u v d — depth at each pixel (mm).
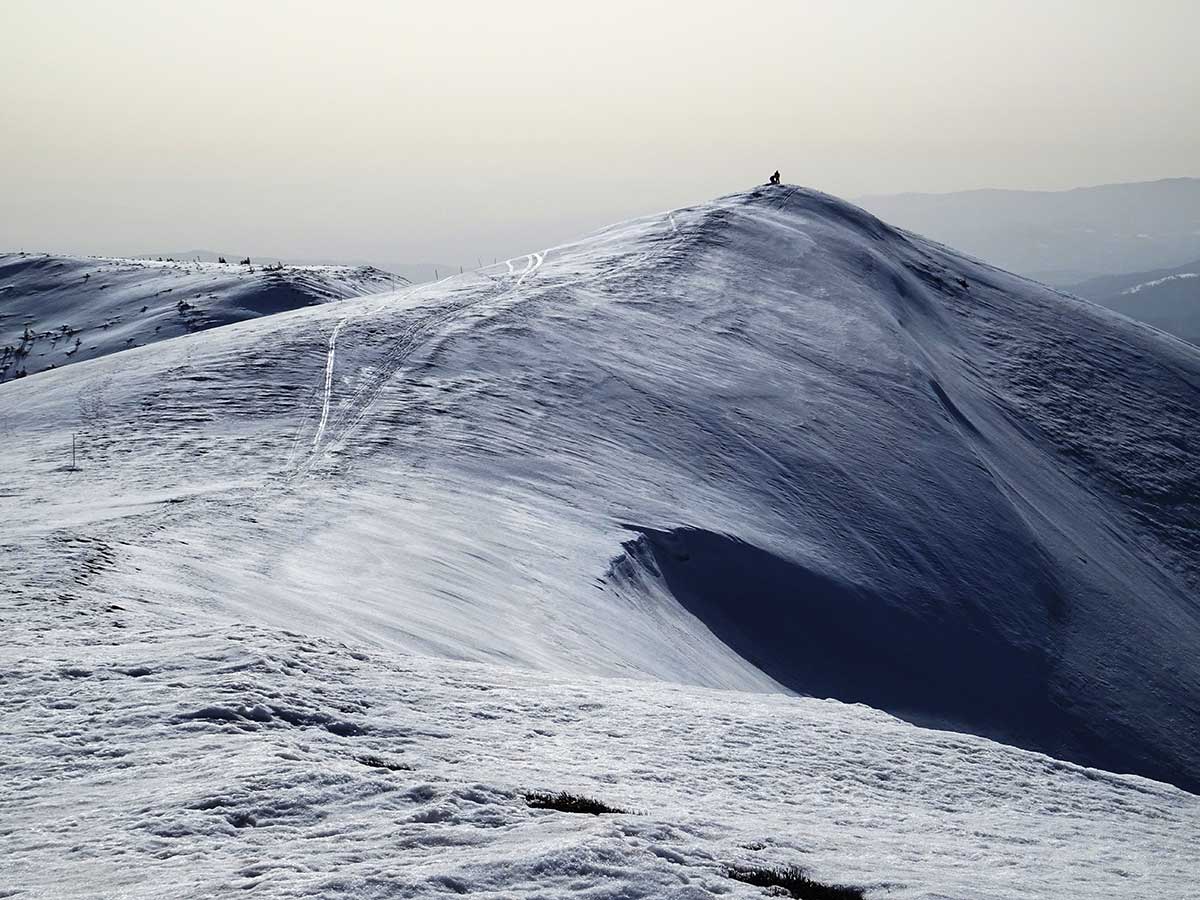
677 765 14492
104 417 46750
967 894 9578
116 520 28688
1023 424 80688
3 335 138375
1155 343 104000
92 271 163500
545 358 60812
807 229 103375
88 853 8227
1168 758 47312
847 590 46781
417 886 7457
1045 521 64750
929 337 89375
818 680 42031
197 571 24031
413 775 10727
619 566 38531
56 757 10859
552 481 44938
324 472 39406
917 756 18422
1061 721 46781
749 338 74625
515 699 16969
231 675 14195
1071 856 13055
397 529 33688
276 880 7508
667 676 30734
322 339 60125
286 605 22875
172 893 7301
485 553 34094
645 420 55875
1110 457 79938
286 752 11031
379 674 16688
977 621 50562
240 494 34656
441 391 52875
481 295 74375
